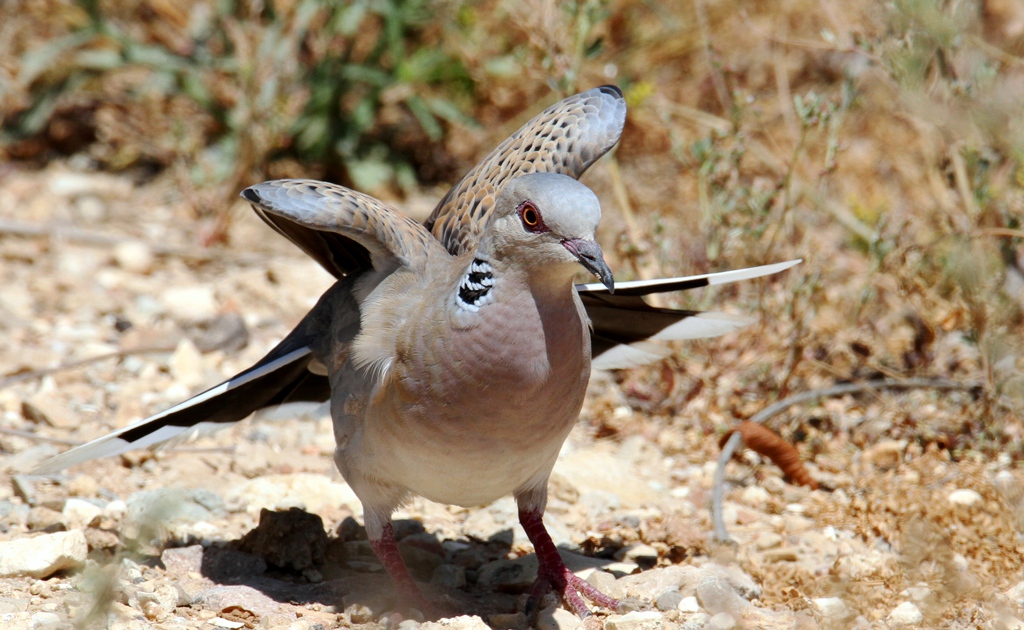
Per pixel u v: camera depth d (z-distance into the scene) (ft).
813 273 37.24
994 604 25.90
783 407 35.27
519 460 25.16
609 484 33.73
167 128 57.57
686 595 27.30
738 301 39.45
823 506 32.48
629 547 30.27
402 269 25.52
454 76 55.93
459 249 27.61
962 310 35.68
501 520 32.22
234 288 46.52
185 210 53.21
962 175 38.24
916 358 38.19
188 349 40.65
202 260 49.29
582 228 23.15
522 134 29.50
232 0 54.29
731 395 38.27
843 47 37.63
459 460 24.75
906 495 31.81
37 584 25.90
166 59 55.52
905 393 37.86
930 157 42.04
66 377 39.50
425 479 25.38
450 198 29.07
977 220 36.09
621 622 25.00
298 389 29.91
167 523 29.25
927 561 28.76
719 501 31.50
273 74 53.26
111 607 22.36
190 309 44.91
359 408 25.52
